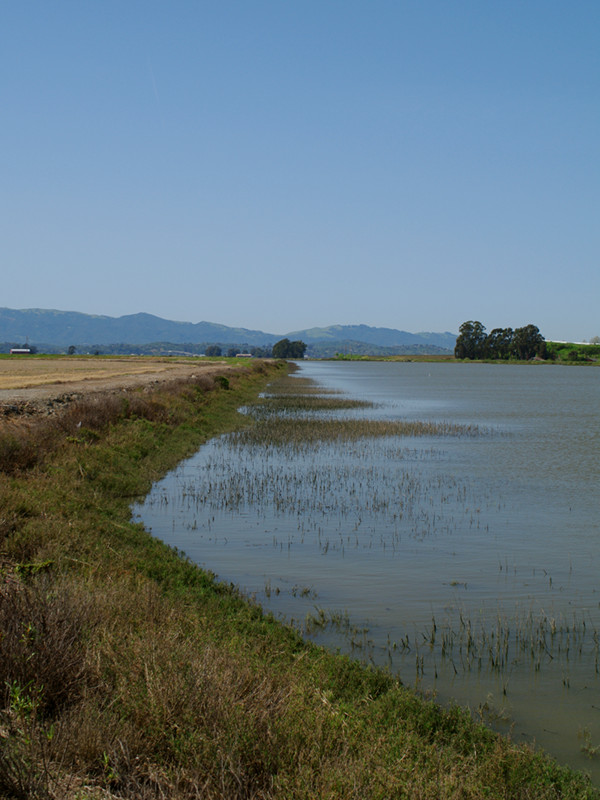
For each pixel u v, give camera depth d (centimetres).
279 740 513
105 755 478
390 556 1359
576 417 4359
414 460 2597
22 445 1702
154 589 951
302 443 2972
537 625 1002
